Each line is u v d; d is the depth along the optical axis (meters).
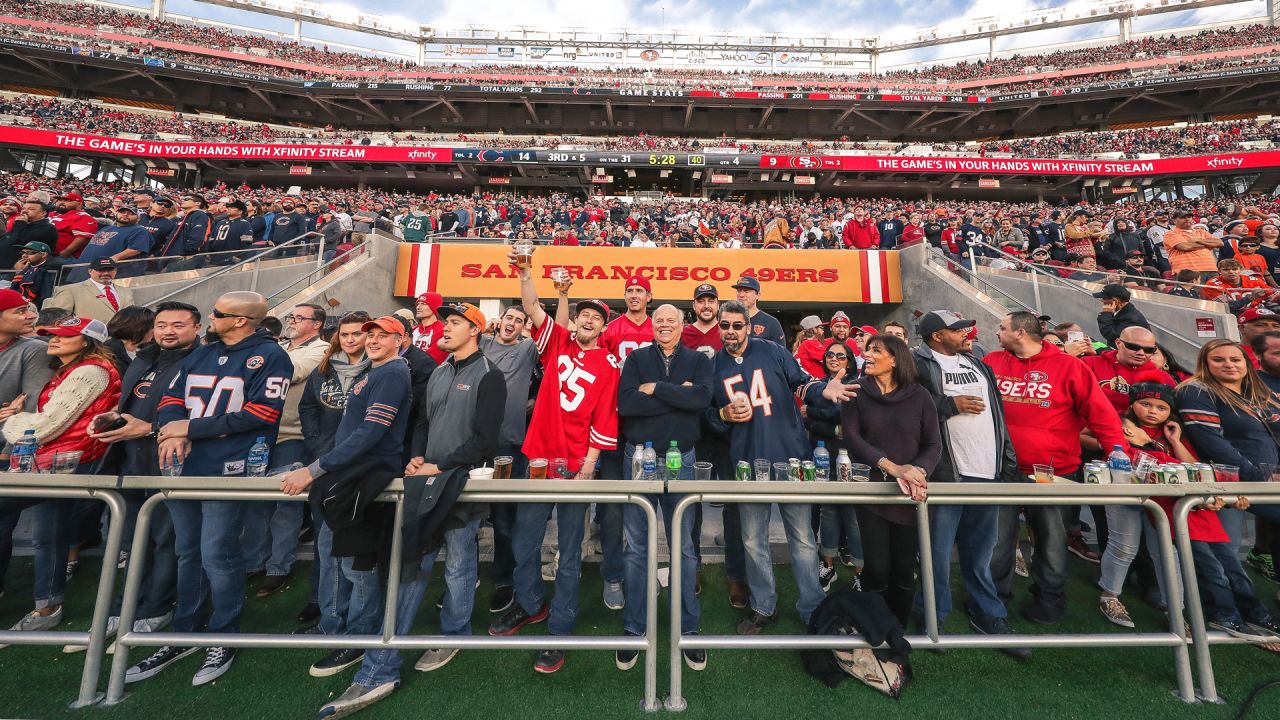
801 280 9.44
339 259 7.82
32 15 27.61
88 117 23.00
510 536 2.83
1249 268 6.55
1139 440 2.74
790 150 25.00
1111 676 2.23
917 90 31.39
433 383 2.36
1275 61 25.58
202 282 6.28
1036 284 6.92
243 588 2.37
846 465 2.44
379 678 2.04
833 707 2.02
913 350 2.84
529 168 24.55
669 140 26.08
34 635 1.98
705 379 2.60
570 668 2.26
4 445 2.58
